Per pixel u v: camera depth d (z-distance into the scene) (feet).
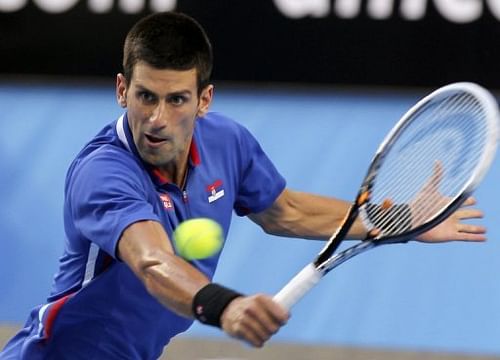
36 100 124.06
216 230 47.16
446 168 52.75
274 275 92.73
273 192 57.77
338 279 92.17
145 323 51.70
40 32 127.24
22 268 95.20
